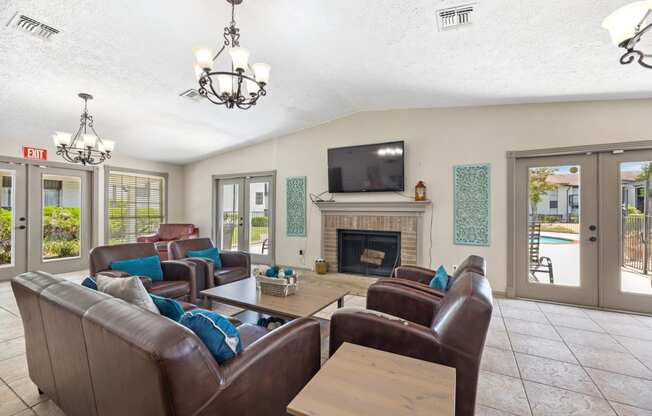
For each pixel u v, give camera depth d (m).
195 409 0.99
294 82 3.51
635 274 3.27
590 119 3.41
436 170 4.22
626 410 1.71
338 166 4.86
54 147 4.97
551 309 3.37
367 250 4.85
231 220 6.30
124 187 6.00
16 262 4.62
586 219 3.47
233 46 2.22
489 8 2.06
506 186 3.80
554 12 2.03
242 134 5.28
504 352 2.38
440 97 3.80
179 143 5.47
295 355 1.44
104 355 1.10
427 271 3.00
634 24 1.41
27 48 2.59
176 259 3.60
